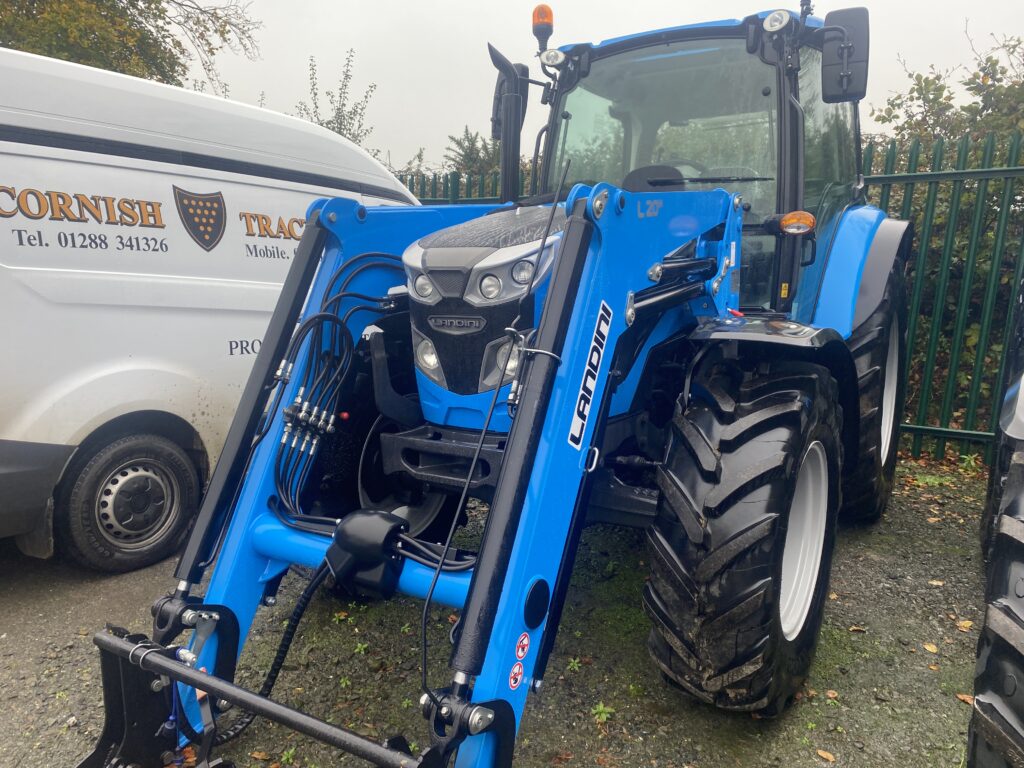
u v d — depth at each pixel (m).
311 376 2.49
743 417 2.25
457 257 2.21
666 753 2.24
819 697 2.51
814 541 2.57
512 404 1.96
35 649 2.95
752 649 2.08
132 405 3.53
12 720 2.50
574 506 1.96
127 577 3.60
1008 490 1.72
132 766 1.99
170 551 3.80
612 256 2.07
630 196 2.13
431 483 2.31
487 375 2.21
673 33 3.18
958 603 3.17
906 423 5.55
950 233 5.04
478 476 2.26
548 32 3.09
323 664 2.77
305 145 4.42
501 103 3.36
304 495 2.49
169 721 2.01
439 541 2.63
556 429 1.88
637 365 2.48
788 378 2.38
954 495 4.56
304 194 4.41
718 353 2.53
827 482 2.58
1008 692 1.50
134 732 1.98
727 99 3.10
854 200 3.99
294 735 2.34
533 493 1.82
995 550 1.66
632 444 2.73
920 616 3.06
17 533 3.30
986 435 5.08
